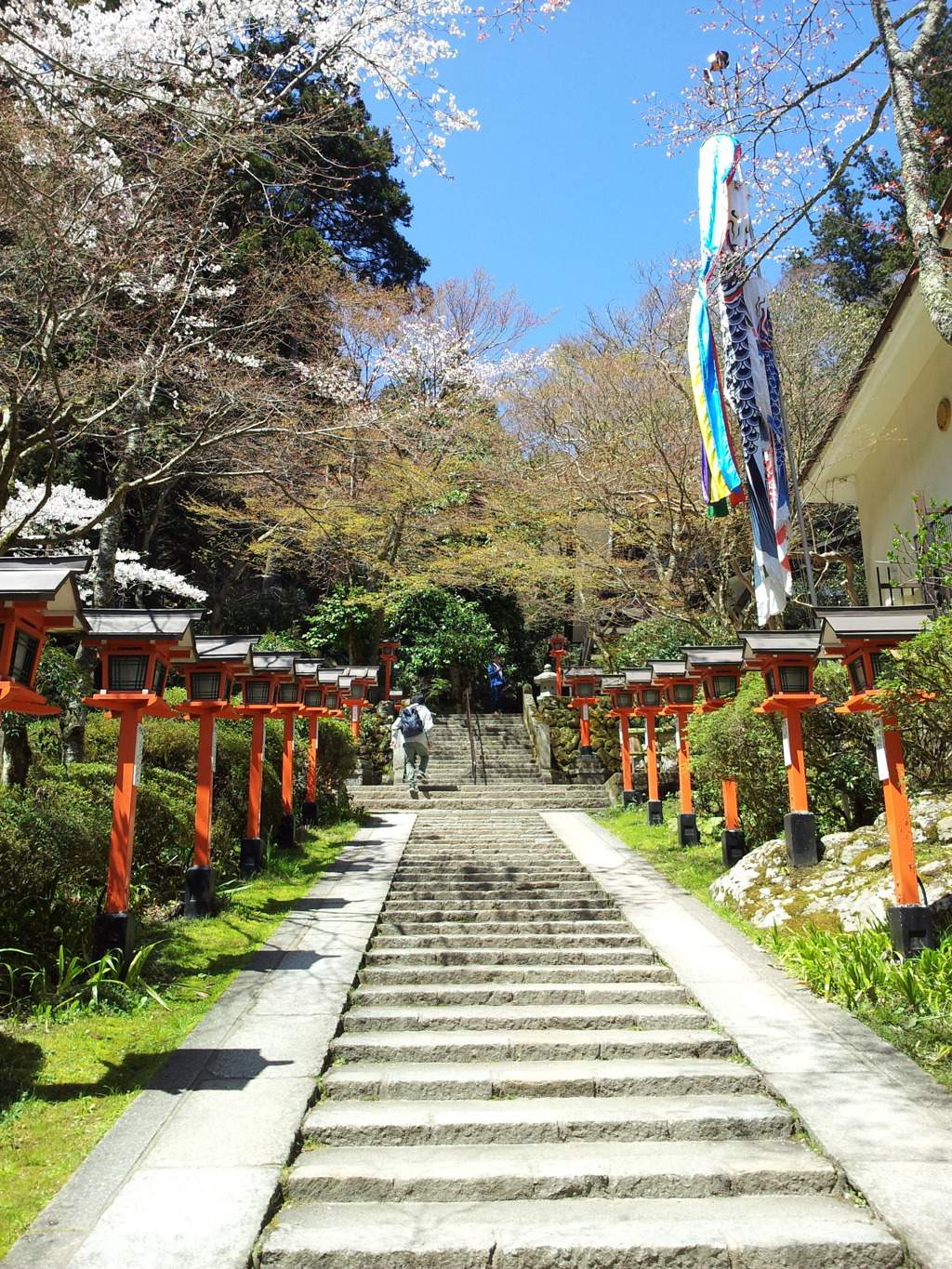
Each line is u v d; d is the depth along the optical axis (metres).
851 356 15.03
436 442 16.73
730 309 9.60
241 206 12.41
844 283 21.27
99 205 8.07
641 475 13.81
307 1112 4.39
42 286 8.13
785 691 7.67
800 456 13.32
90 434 9.40
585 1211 3.66
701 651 9.36
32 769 7.98
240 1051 4.96
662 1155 4.03
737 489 9.85
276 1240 3.39
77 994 5.46
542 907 8.12
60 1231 3.34
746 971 6.20
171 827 7.80
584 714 17.17
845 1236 3.37
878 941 5.86
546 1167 3.88
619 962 6.62
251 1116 4.24
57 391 8.01
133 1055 4.88
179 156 8.15
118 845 5.97
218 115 7.25
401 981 6.33
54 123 7.70
